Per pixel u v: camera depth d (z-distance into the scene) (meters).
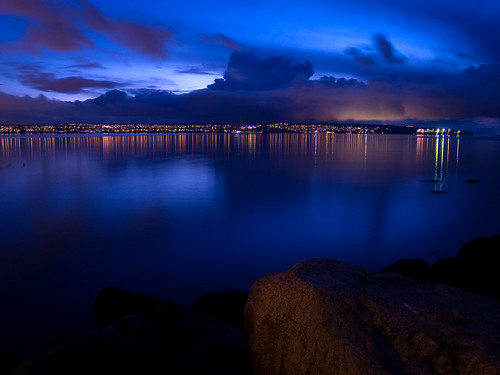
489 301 2.71
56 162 47.38
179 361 2.89
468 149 83.25
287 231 15.72
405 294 2.80
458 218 18.52
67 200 22.59
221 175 35.38
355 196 24.70
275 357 2.84
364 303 2.68
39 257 12.21
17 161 48.84
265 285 3.15
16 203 21.70
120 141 122.06
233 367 3.09
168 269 11.23
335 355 2.42
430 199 23.67
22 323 7.72
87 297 9.09
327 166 44.25
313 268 3.20
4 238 14.46
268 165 45.03
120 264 11.60
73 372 2.49
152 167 42.00
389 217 18.58
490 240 8.87
